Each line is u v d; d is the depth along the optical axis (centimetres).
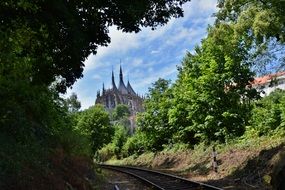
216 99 3098
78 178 1600
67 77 1221
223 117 3084
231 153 2516
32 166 1207
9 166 1063
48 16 1001
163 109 4809
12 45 1255
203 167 2691
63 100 2417
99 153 8419
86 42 1121
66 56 1146
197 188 1817
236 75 3052
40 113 1948
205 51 3186
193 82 3306
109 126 7919
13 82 1633
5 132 1347
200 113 3212
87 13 1136
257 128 2634
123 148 7188
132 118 16000
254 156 2125
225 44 2288
